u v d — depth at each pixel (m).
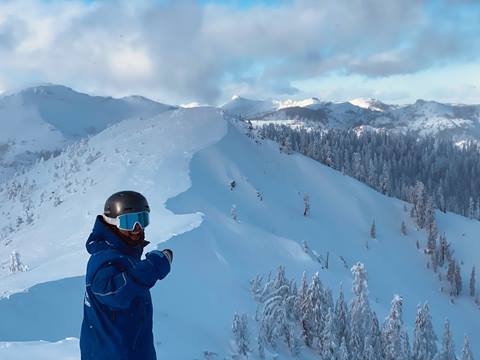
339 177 193.00
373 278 127.69
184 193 120.31
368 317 44.88
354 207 173.25
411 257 151.75
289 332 37.47
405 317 101.12
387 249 151.38
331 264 112.56
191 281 48.41
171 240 57.47
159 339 25.09
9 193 176.88
